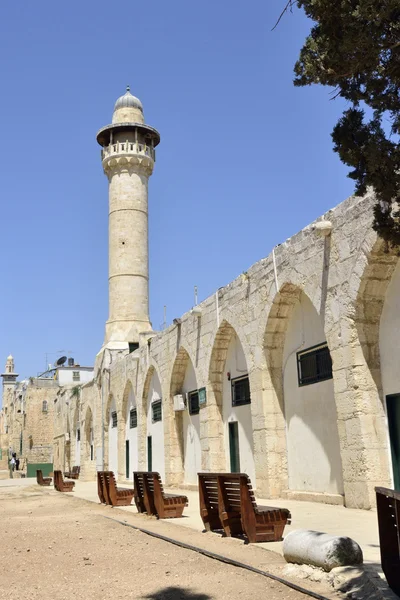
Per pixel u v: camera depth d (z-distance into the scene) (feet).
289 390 53.57
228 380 66.54
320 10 20.26
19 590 22.44
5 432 280.31
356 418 40.50
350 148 21.70
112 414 118.62
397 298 39.99
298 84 22.50
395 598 17.30
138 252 127.95
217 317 65.26
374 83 21.11
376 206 23.12
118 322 124.67
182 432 81.05
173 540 31.14
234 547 28.30
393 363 40.19
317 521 35.14
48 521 46.01
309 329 50.72
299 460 51.60
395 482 39.47
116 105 138.10
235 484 30.83
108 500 57.52
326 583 20.20
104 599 20.57
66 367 233.96
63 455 168.35
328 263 44.32
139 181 131.75
